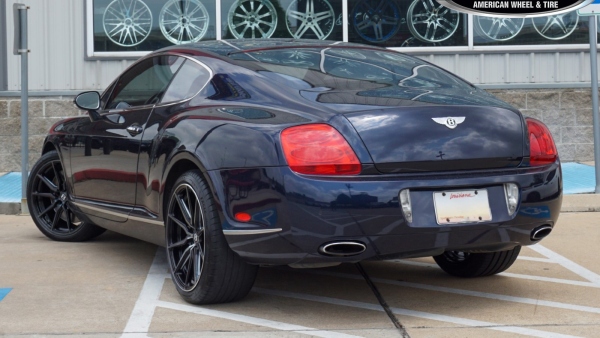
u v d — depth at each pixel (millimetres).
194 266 4195
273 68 4410
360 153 3697
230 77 4402
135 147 4832
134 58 10344
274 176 3730
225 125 4035
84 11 10250
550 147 4133
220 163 3949
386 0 10547
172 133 4387
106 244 6113
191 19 10438
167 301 4352
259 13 10484
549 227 4102
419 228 3719
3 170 10164
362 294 4531
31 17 10195
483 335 3707
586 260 5523
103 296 4465
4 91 10055
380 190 3666
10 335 3703
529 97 10531
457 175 3824
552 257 5645
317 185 3645
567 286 4730
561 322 3934
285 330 3795
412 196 3742
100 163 5312
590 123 10562
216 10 10430
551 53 10586
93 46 10297
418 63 4840
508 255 4750
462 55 10562
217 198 3943
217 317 4023
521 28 10570
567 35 10586
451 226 3768
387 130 3754
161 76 5004
